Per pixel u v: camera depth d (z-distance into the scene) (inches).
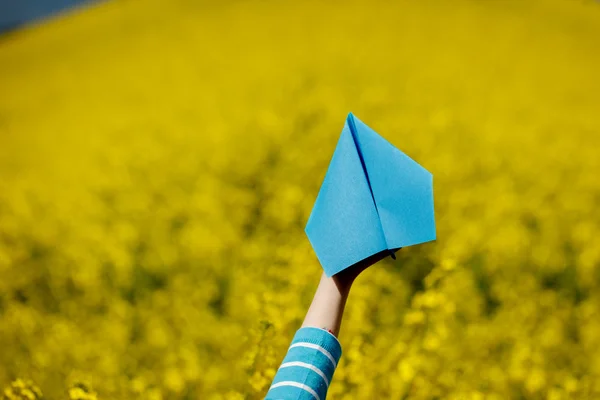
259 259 168.2
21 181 282.5
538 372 113.0
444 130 278.4
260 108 326.3
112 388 107.9
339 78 385.7
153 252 188.7
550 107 351.9
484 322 136.6
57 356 122.8
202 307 154.2
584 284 169.8
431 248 162.9
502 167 256.2
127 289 173.3
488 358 123.0
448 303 110.9
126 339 137.4
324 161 230.1
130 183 254.1
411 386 96.3
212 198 215.5
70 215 229.5
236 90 378.3
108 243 191.5
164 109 370.6
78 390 92.4
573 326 149.3
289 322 101.9
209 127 302.4
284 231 189.2
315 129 274.2
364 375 93.7
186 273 177.5
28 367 119.4
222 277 169.5
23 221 225.6
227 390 107.0
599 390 112.6
